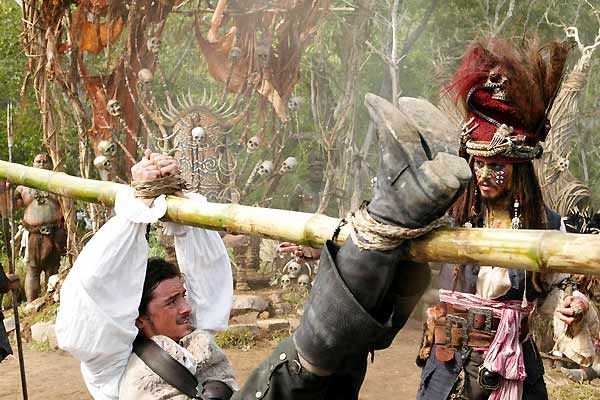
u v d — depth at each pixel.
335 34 10.66
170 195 2.02
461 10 12.20
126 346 2.11
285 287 9.41
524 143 2.38
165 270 2.21
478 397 2.61
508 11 11.98
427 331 2.75
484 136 2.41
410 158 0.97
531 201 2.49
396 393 6.19
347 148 9.87
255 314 8.56
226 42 9.27
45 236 9.74
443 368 2.67
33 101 13.74
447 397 2.63
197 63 11.47
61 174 2.60
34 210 9.72
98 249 2.04
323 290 1.00
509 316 2.55
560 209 6.69
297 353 1.05
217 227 1.67
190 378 2.12
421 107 1.04
